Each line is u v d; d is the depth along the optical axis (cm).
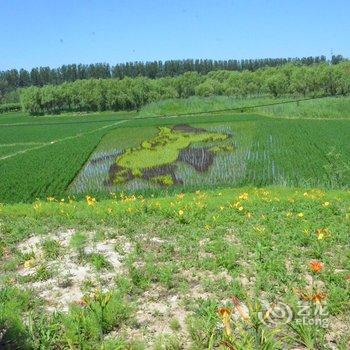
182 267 923
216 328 664
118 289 819
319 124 6394
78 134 6825
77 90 12081
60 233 1184
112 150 5094
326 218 1228
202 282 838
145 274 873
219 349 599
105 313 700
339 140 4881
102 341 641
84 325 678
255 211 1334
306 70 10044
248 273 865
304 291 753
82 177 3812
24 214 1412
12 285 872
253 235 1073
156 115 9388
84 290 833
